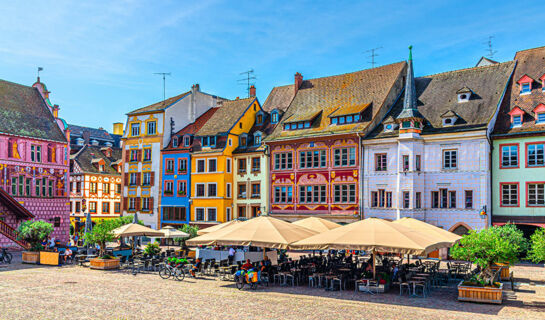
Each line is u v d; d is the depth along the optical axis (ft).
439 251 117.60
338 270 77.46
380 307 59.21
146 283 77.46
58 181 163.63
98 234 97.30
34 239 109.40
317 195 140.87
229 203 159.22
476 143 116.88
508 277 80.43
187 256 113.91
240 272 73.00
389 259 104.88
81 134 262.06
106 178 224.53
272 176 150.71
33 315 53.57
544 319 52.80
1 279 80.48
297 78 165.48
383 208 128.16
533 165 113.60
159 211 172.35
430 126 125.59
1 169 145.38
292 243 69.62
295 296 66.74
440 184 121.29
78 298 63.52
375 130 134.10
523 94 122.21
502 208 116.88
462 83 133.39
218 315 54.29
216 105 195.83
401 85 146.92
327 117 145.59
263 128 163.73
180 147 171.32
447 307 59.36
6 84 164.04
